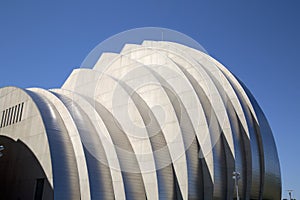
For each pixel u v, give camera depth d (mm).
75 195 21234
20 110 26672
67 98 27234
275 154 34656
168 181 25375
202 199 26641
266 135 34062
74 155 22688
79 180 21828
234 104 32438
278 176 34500
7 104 28969
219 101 30078
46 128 22891
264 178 31375
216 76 33781
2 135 28312
